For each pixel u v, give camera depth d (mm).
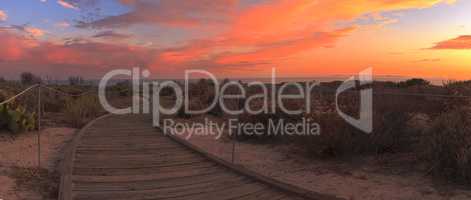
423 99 10914
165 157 9992
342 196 6723
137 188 7184
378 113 10273
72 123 17188
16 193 6574
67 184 7031
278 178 8156
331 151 9703
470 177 7066
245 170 8172
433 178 7512
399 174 7953
